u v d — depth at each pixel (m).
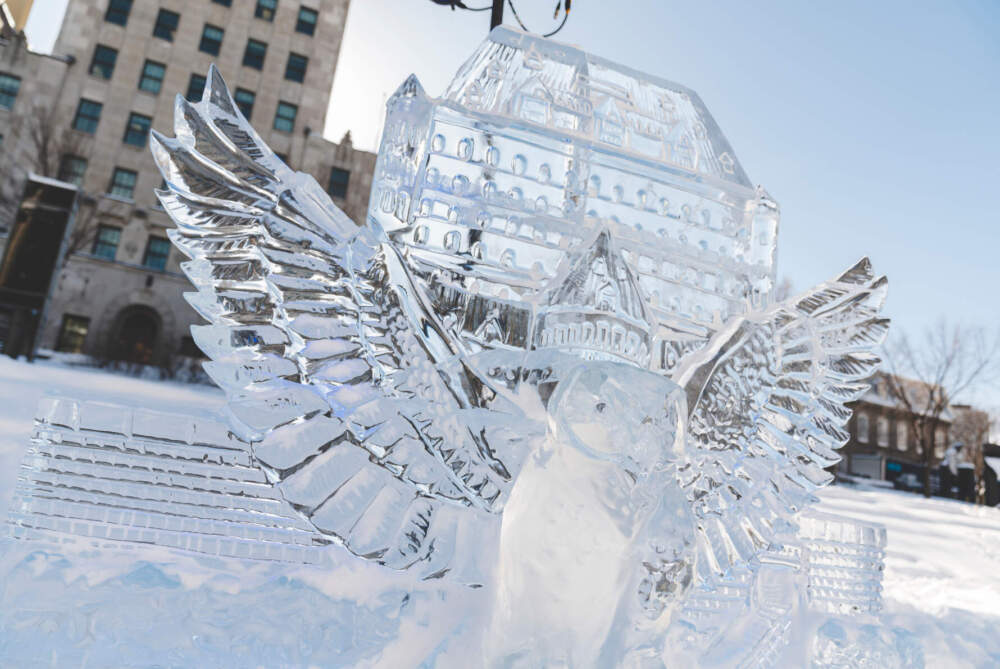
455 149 1.74
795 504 1.81
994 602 3.40
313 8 23.50
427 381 1.36
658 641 1.22
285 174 1.44
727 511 1.69
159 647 1.23
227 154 1.37
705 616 1.81
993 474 21.02
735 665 1.68
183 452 1.52
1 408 3.39
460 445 1.35
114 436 1.50
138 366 17.97
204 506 1.51
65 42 21.22
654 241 1.96
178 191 1.34
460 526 1.43
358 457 1.40
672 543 1.21
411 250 1.67
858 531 2.21
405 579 1.51
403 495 1.42
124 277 20.70
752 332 1.70
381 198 1.78
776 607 1.95
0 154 20.09
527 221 1.77
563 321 1.54
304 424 1.36
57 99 20.86
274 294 1.36
